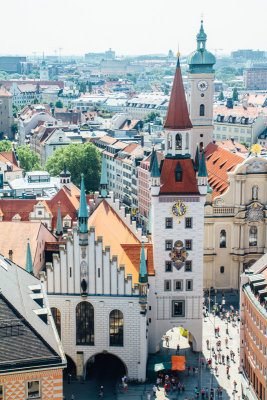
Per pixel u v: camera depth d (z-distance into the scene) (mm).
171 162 113062
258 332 95438
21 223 115438
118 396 100812
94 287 104000
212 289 151875
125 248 113938
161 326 116000
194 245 114125
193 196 112250
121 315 104688
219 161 171125
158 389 103625
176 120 112000
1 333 65312
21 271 86250
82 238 102438
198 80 185125
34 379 65250
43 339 66250
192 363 113125
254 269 112875
